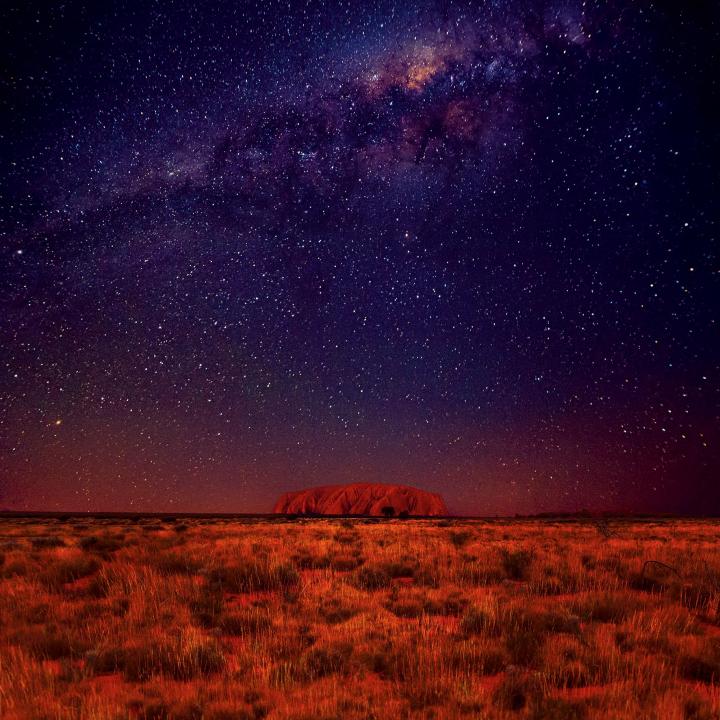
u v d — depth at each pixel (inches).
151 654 271.1
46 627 330.3
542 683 238.4
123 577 463.2
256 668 258.5
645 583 488.7
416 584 493.0
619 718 198.7
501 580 511.8
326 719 199.8
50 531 1216.8
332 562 601.6
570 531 1258.0
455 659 270.7
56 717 200.7
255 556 615.2
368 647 286.5
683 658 272.5
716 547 815.1
